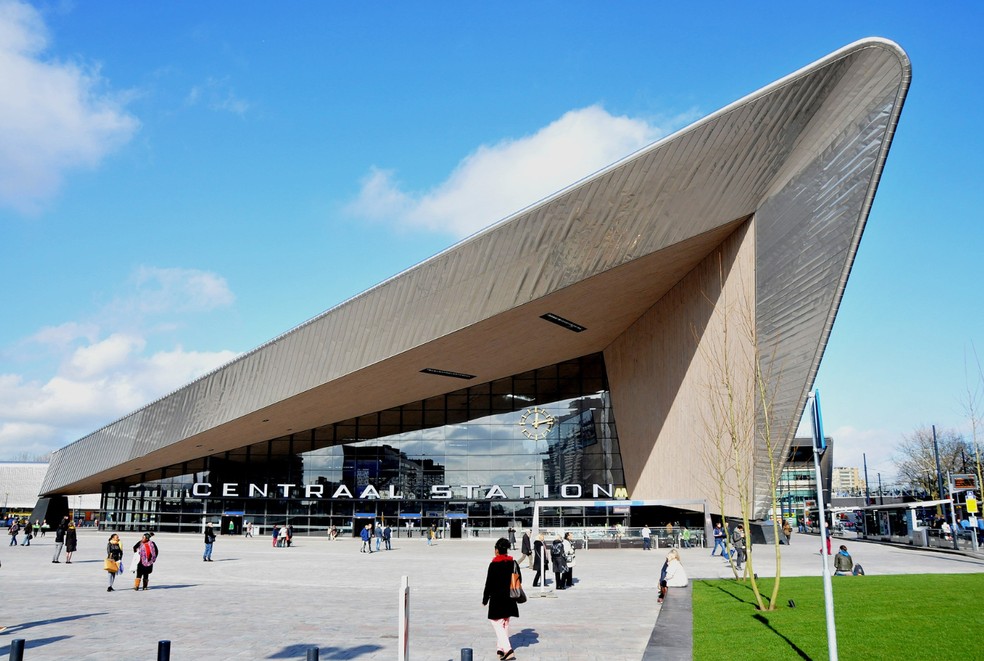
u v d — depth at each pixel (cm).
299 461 4853
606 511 4338
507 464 4566
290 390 3812
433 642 1076
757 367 1981
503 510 4516
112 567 1794
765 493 2559
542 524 4400
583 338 3909
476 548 3828
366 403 4428
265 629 1198
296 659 956
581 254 2686
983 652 883
